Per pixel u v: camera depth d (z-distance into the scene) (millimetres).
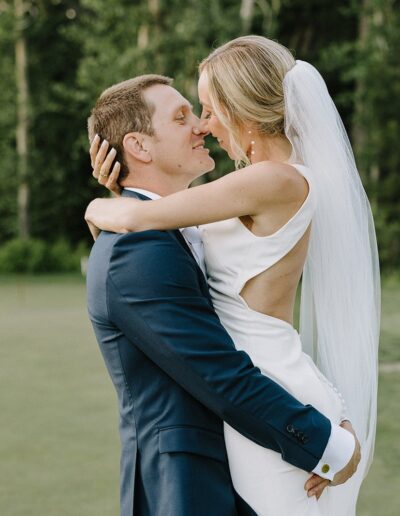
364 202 1846
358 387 1815
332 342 1814
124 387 1657
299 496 1630
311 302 1870
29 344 7469
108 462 4035
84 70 16000
